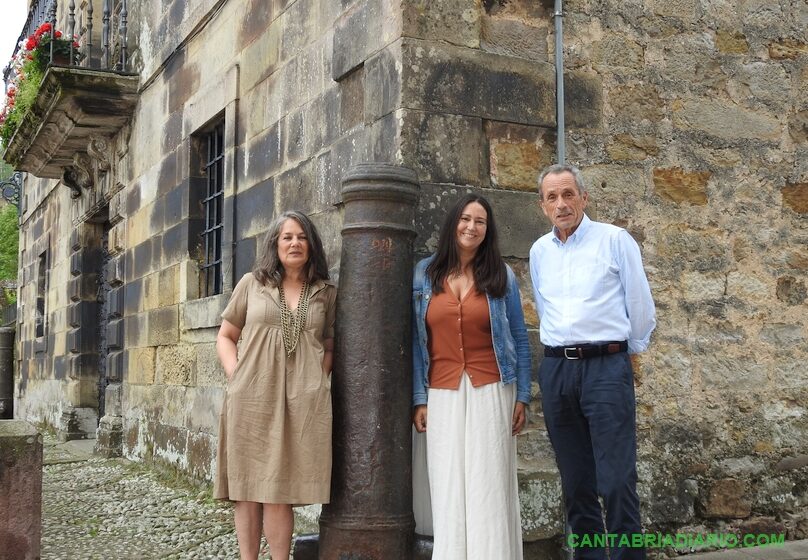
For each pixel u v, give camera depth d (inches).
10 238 1098.7
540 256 144.3
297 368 140.9
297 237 144.9
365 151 171.8
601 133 180.7
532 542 162.4
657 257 185.0
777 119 201.5
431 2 163.5
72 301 457.1
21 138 410.0
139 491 265.7
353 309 145.3
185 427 277.4
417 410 145.3
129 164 353.4
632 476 131.5
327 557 143.0
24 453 136.4
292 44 215.2
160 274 307.3
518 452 164.9
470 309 139.0
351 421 143.1
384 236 146.1
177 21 300.8
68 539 205.0
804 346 199.5
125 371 346.0
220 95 259.3
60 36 380.2
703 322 188.7
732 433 189.2
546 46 176.1
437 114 161.8
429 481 142.5
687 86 191.6
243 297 147.1
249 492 137.2
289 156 213.6
